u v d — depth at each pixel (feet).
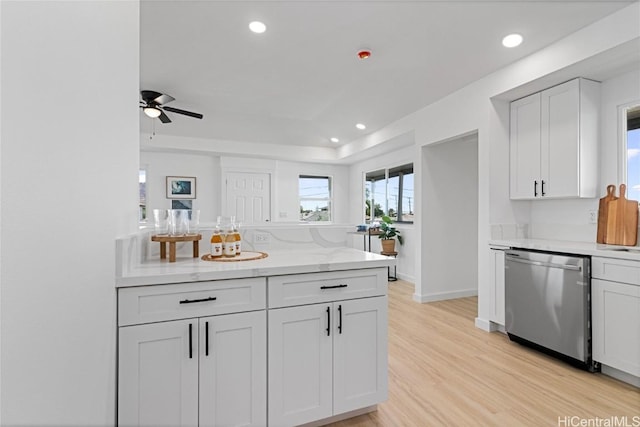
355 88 12.68
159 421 4.54
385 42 9.17
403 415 6.09
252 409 5.10
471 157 14.90
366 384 5.95
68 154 2.31
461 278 14.66
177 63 10.77
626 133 8.80
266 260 5.91
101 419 3.46
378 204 21.25
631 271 6.91
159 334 4.53
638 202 8.52
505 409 6.27
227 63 10.71
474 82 11.18
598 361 7.53
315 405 5.55
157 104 12.23
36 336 1.83
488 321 10.53
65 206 2.27
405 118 15.01
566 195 9.14
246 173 21.33
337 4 7.55
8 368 1.55
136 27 5.37
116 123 3.92
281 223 8.86
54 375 2.10
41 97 1.85
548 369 7.91
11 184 1.55
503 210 10.77
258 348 5.14
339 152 21.89
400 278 18.60
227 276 4.91
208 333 4.81
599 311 7.50
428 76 11.05
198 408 4.76
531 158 10.13
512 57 9.48
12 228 1.56
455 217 14.56
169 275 4.57
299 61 10.49
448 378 7.48
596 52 7.65
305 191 23.47
